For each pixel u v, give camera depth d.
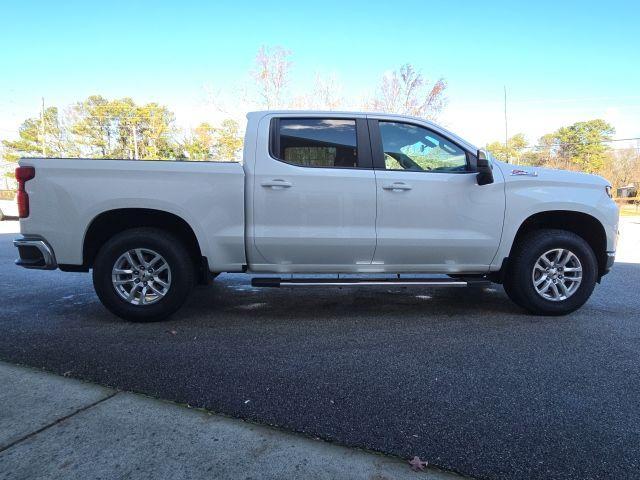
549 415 2.73
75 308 5.05
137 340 3.98
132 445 2.36
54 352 3.67
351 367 3.42
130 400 2.86
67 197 4.19
